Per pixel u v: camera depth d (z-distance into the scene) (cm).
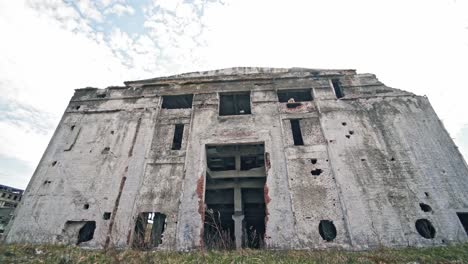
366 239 1028
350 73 1538
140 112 1502
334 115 1366
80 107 1580
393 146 1250
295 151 1266
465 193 1112
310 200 1133
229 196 1489
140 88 1616
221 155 1412
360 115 1362
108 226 1146
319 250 990
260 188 1458
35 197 1264
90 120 1510
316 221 1085
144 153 1341
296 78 1541
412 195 1120
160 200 1192
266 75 1575
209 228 1492
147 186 1237
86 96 1631
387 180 1161
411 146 1245
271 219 1105
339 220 1081
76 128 1488
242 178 1398
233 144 1331
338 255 864
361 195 1129
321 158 1239
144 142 1380
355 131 1309
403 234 1033
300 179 1188
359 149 1251
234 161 1553
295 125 1441
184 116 1462
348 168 1198
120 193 1230
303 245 1037
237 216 1284
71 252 847
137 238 1131
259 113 1410
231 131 1358
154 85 1616
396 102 1392
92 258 776
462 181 1141
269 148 1284
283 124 1362
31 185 1303
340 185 1155
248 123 1378
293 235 1061
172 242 1080
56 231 1163
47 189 1284
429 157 1210
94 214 1188
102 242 1105
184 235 1091
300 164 1228
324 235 1102
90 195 1242
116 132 1440
